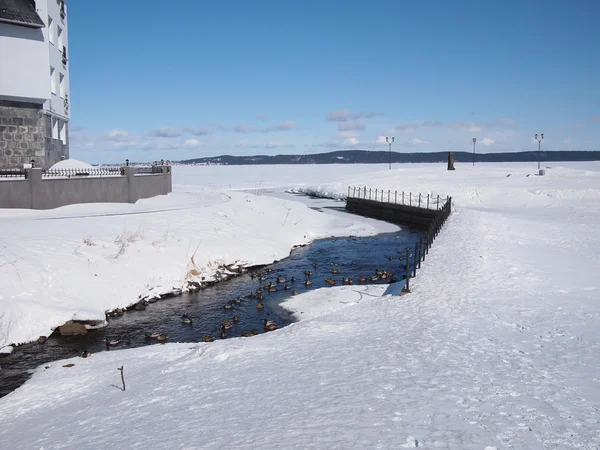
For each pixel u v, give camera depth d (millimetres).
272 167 198000
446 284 16281
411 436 5762
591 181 52375
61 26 39188
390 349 10281
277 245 30016
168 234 25891
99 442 7184
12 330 15977
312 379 8781
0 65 32500
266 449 5770
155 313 18969
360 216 49500
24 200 27719
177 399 8836
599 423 6059
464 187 53969
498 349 9727
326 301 18938
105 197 32812
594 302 13258
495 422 6141
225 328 16891
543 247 22438
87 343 15969
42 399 11016
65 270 19453
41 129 34656
